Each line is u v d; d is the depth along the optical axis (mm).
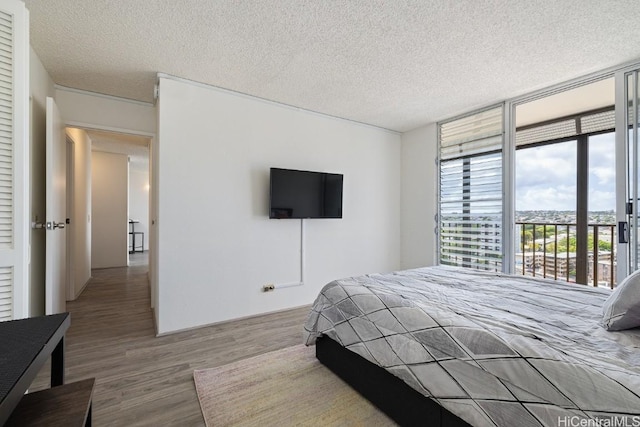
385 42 2125
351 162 3879
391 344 1469
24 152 1521
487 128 3373
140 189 8578
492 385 1067
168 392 1743
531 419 952
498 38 2062
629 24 1889
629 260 2322
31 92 2139
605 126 3189
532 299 1630
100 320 2963
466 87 2863
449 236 3805
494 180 3299
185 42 2131
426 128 4062
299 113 3426
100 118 2986
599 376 859
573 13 1791
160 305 2588
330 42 2129
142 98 3113
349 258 3865
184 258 2711
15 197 1492
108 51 2238
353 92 2996
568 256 3588
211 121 2850
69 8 1753
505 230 3176
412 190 4242
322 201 3457
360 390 1702
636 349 1030
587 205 3393
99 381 1853
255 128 3115
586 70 2520
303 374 1934
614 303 1216
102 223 5871
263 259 3176
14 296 1488
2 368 755
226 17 1856
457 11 1788
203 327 2789
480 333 1168
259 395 1704
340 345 1864
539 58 2332
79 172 4078
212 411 1559
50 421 852
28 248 1557
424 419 1330
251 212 3096
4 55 1466
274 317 3082
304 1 1715
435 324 1323
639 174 2312
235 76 2660
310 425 1462
